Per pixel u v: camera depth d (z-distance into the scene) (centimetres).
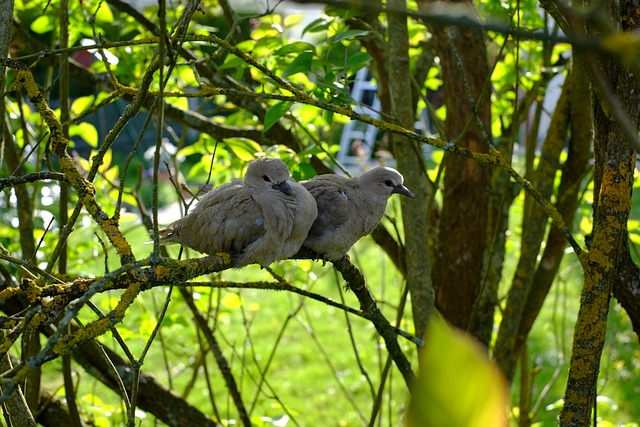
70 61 511
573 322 966
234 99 485
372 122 298
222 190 368
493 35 506
